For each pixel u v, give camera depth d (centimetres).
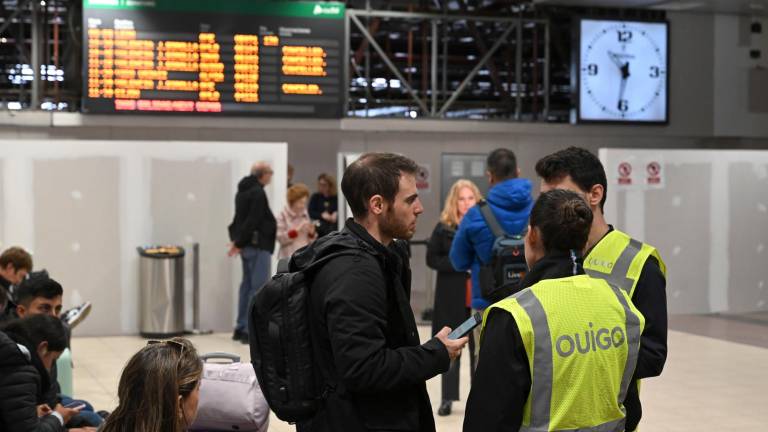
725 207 1259
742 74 1469
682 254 1245
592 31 1397
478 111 1636
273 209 1105
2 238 1050
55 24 1396
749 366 909
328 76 1266
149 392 248
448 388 698
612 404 274
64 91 1319
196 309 1085
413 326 295
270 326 288
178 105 1216
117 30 1194
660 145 1491
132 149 1074
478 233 568
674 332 1109
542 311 264
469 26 1475
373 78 1603
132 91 1202
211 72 1225
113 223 1072
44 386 436
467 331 293
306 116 1262
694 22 1448
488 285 538
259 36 1241
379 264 288
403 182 298
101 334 1070
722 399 769
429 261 682
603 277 309
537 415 263
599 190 327
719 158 1250
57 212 1059
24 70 1459
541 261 282
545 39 1455
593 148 1463
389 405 287
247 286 1031
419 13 1384
